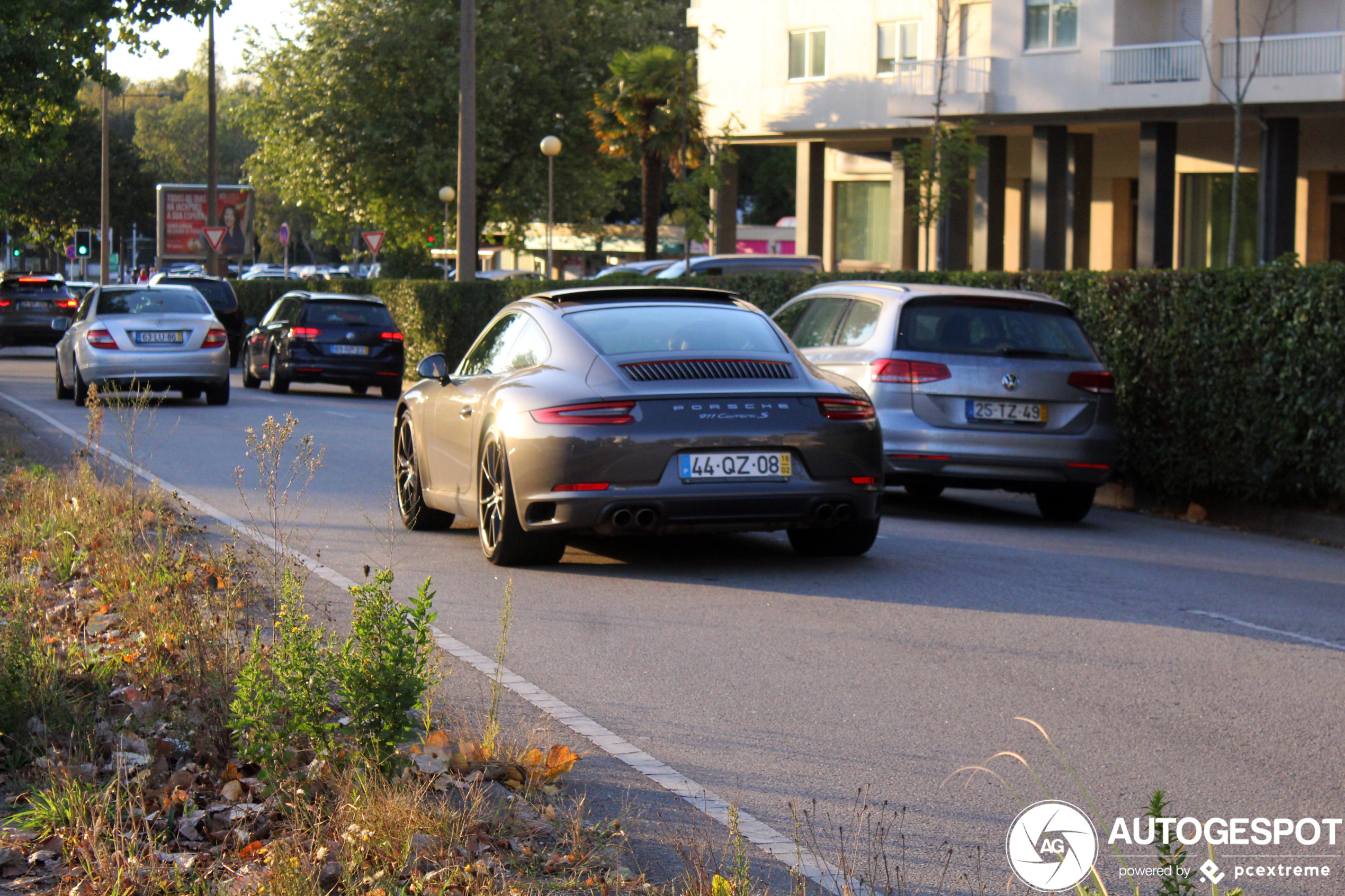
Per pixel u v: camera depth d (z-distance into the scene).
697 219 40.72
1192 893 4.76
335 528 12.13
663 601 9.26
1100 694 7.18
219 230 50.25
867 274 19.30
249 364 33.00
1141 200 40.59
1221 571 11.20
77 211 91.00
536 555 10.21
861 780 5.81
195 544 10.30
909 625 8.69
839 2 47.66
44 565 9.55
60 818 5.02
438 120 56.66
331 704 6.11
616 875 4.65
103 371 24.41
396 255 59.72
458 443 10.95
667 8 62.09
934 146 40.81
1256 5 37.94
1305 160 40.53
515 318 11.02
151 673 6.75
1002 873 4.84
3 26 27.23
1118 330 15.68
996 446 13.17
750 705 6.86
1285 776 5.96
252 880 4.47
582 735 6.34
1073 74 40.59
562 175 58.66
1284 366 13.79
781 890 4.62
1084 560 11.38
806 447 9.78
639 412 9.55
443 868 4.58
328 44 55.69
